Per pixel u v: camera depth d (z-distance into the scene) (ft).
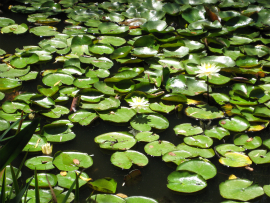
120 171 6.05
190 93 8.39
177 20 13.75
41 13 13.48
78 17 13.30
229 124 7.26
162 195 5.54
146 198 5.06
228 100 8.16
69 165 5.83
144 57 10.06
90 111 7.54
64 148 6.58
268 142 6.70
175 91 8.48
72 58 9.83
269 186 5.60
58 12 13.69
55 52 10.69
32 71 9.35
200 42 11.64
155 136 6.80
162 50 10.99
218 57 10.06
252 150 6.63
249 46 10.91
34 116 7.36
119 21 13.01
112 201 4.97
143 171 6.08
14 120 7.09
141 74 9.34
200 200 5.46
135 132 7.10
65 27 12.33
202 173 5.72
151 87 8.66
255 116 7.55
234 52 10.72
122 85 8.60
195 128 7.04
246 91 8.48
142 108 7.70
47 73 9.19
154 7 14.47
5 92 8.39
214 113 7.65
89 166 5.87
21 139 3.59
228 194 5.34
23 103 7.71
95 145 6.72
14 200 3.73
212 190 5.68
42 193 5.12
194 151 6.31
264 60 10.27
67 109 7.63
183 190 5.34
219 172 6.10
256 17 13.12
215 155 6.49
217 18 12.84
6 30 11.81
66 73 9.04
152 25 12.14
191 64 9.80
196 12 13.33
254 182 5.87
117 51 10.28
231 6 13.94
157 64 9.84
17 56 9.87
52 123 6.88
